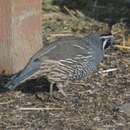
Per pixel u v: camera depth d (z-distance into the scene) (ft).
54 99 33.88
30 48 36.47
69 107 33.17
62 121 31.68
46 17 47.03
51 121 31.65
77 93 34.76
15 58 35.70
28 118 31.91
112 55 40.50
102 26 46.06
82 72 33.88
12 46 35.50
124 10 49.85
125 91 35.27
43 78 35.58
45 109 32.89
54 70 32.94
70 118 32.01
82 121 31.76
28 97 34.06
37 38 36.88
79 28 45.27
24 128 30.91
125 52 41.24
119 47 41.81
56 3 50.60
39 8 36.81
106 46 34.83
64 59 32.99
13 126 31.09
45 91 34.78
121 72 37.93
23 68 34.63
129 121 31.94
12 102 33.47
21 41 35.88
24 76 32.42
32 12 36.32
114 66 38.75
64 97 34.12
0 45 35.58
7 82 34.63
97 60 34.40
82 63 33.58
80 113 32.58
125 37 43.70
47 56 32.73
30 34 36.37
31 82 35.53
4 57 35.68
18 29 35.58
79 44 33.63
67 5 50.37
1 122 31.48
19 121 31.60
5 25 35.27
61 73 33.17
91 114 32.48
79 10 49.39
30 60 32.73
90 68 34.19
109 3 51.42
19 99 33.81
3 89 34.73
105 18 48.01
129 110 32.89
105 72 37.76
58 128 30.96
